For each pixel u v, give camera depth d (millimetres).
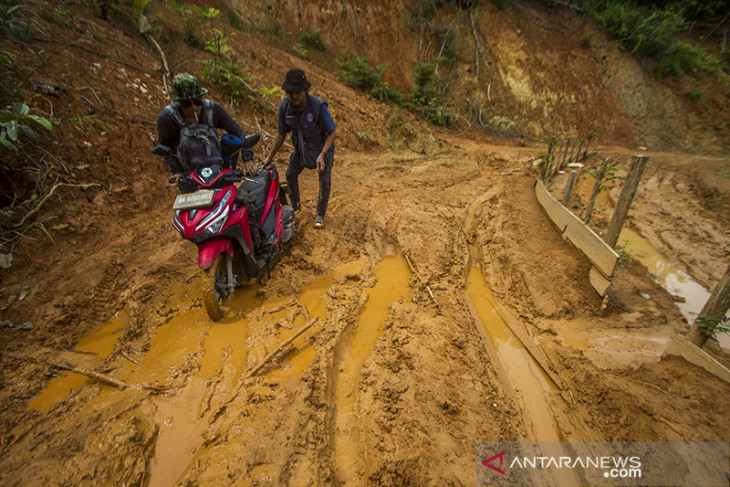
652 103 19031
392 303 3951
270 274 4176
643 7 21250
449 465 2334
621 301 4172
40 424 2424
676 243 5824
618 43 19141
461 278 4449
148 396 2699
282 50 12328
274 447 2316
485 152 10617
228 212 3295
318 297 3895
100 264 3836
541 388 3092
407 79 15031
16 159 4012
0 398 2584
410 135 10234
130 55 6609
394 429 2529
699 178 8906
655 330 3764
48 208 4035
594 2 19828
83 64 5578
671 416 2621
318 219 5160
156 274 3881
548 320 3887
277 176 4605
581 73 18000
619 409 2770
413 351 3203
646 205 7336
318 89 10539
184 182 3527
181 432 2463
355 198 6344
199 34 8664
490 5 17781
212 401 2686
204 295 3230
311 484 2154
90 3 6707
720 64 21891
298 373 2949
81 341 3158
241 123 7297
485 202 6688
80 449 2248
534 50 17484
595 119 17500
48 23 5762
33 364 2867
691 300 4434
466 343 3428
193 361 3023
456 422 2646
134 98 5824
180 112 3596
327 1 14445
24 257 3613
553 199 5914
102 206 4441
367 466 2344
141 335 3248
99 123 4848
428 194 6867
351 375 3076
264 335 3283
